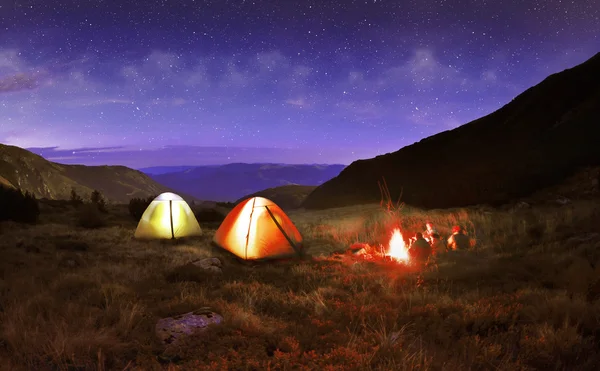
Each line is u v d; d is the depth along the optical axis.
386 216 19.00
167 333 5.21
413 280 8.45
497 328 5.33
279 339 5.17
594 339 4.94
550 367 4.32
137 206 26.39
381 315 5.75
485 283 8.09
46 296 6.78
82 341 4.84
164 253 13.19
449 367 4.16
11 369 4.20
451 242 11.80
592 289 6.59
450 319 5.61
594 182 24.70
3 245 12.73
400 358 4.41
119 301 6.65
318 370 4.22
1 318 5.72
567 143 36.09
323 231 17.62
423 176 47.03
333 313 6.12
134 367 4.45
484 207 22.11
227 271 10.16
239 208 13.01
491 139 49.09
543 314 5.66
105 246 14.30
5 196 20.36
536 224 13.39
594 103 41.81
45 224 20.56
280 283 8.95
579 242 10.23
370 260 11.09
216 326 5.37
